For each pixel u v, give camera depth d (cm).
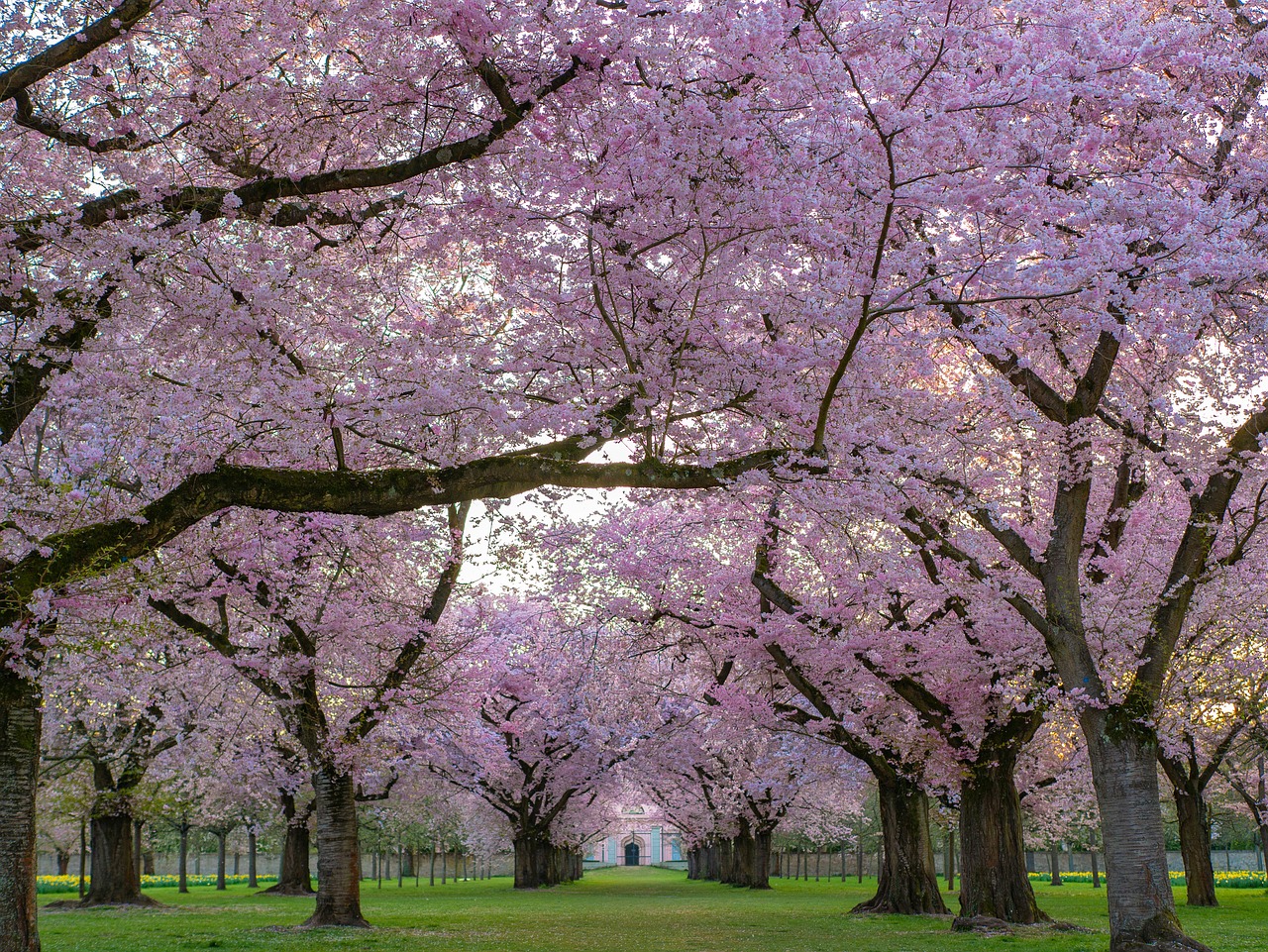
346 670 2191
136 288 1007
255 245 1033
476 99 1003
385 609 1959
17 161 1066
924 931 1867
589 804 4519
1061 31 973
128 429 1241
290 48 1006
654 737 3244
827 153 933
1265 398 1312
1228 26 1212
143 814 2775
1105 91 899
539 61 925
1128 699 1262
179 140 1022
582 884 5391
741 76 943
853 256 1075
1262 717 2594
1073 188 1084
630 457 1264
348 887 2036
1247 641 1914
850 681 2159
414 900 3225
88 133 995
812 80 888
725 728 2609
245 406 1220
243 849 7012
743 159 923
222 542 1505
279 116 1041
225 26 976
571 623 2419
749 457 1033
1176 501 1719
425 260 1313
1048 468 1541
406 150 1107
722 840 5225
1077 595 1322
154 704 2452
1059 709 1767
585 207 1077
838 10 895
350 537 1638
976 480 1439
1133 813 1218
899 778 2397
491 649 2539
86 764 2847
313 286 1195
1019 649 1725
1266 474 1452
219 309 995
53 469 1309
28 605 815
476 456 1228
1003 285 1018
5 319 1044
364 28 938
